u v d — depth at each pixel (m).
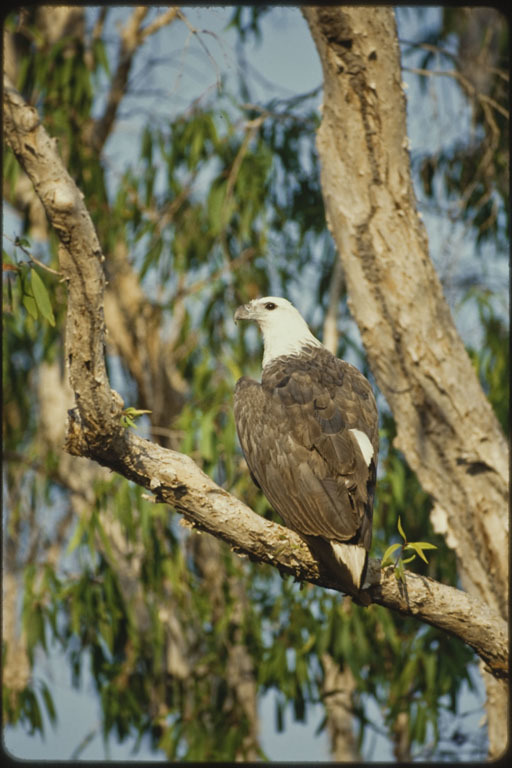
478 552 9.89
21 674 12.99
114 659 12.64
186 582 12.57
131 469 6.33
